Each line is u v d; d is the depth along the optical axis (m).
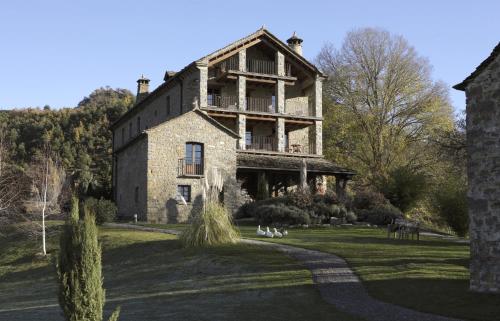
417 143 52.47
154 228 30.52
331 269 16.73
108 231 28.61
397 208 37.47
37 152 58.81
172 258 20.97
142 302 14.59
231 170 38.38
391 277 15.23
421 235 29.72
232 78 42.19
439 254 19.31
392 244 22.77
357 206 36.28
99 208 33.59
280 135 43.19
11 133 71.25
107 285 18.69
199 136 37.66
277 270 17.23
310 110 46.84
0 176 39.31
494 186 13.23
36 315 13.96
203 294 14.95
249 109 43.78
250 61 43.84
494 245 13.10
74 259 8.55
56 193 31.84
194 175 36.88
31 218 32.19
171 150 36.75
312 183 41.75
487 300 12.40
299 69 45.19
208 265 19.06
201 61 40.44
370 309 11.97
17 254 27.48
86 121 79.94
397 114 53.06
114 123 56.53
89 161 69.19
